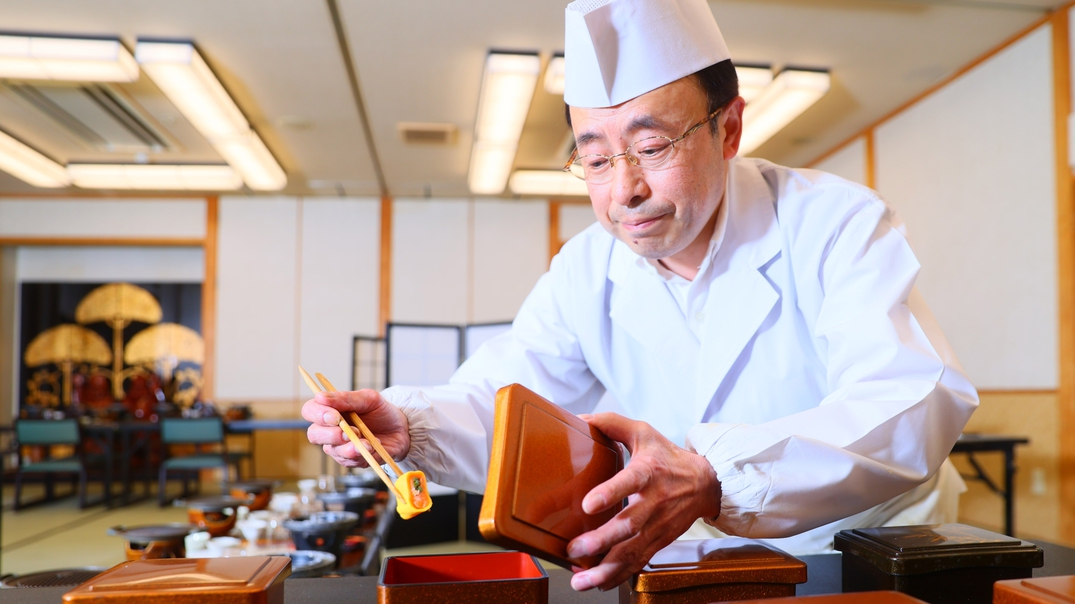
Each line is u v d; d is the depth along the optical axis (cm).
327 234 767
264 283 759
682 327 112
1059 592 55
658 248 92
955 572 70
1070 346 391
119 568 65
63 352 778
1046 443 411
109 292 786
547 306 127
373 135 578
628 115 86
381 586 61
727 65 94
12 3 378
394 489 68
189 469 661
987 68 447
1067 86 388
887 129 552
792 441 74
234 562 66
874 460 79
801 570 65
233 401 748
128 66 428
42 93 493
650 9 85
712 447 75
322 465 743
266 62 446
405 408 95
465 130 566
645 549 65
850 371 90
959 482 139
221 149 573
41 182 668
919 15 405
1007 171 434
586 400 135
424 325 498
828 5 395
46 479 640
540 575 66
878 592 57
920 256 519
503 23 402
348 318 763
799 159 661
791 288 106
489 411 106
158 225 754
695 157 88
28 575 135
